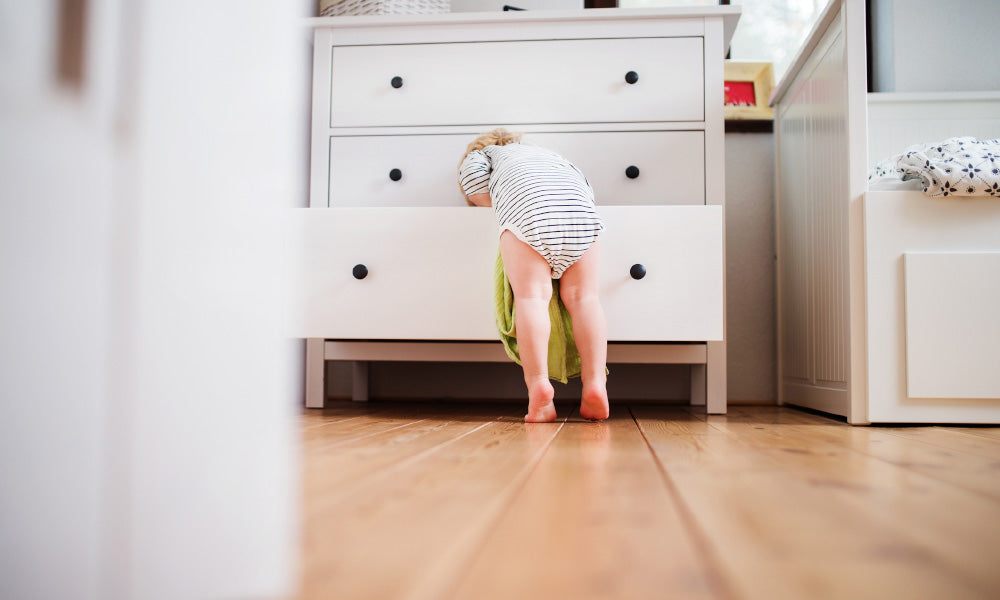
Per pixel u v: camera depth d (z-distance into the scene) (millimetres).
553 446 818
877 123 1680
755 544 377
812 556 354
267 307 254
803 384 1698
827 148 1498
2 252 168
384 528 405
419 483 560
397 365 1912
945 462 718
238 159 241
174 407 215
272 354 257
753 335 1986
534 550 359
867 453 792
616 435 957
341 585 298
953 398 1200
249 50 247
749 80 2033
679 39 1635
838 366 1409
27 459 179
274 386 257
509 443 846
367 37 1704
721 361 1520
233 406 238
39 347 178
